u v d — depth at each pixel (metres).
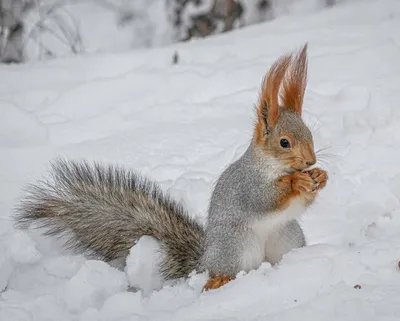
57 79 15.91
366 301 7.53
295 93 9.10
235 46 16.48
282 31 17.05
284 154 8.88
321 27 16.89
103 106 14.78
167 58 16.33
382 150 12.27
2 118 13.84
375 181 11.43
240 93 14.68
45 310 8.42
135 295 8.48
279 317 7.45
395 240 9.02
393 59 15.32
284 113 9.02
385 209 10.82
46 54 20.09
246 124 13.72
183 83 15.14
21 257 9.59
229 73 15.25
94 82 15.23
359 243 9.34
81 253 10.31
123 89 15.14
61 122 14.23
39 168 12.70
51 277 9.38
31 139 13.65
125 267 9.83
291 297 7.99
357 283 8.06
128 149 13.20
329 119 13.52
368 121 13.03
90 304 8.70
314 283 8.16
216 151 13.01
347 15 17.59
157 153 13.05
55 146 13.47
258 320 7.48
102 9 22.53
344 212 10.88
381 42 15.97
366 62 15.32
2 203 11.68
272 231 9.28
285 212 9.08
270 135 8.95
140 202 10.46
